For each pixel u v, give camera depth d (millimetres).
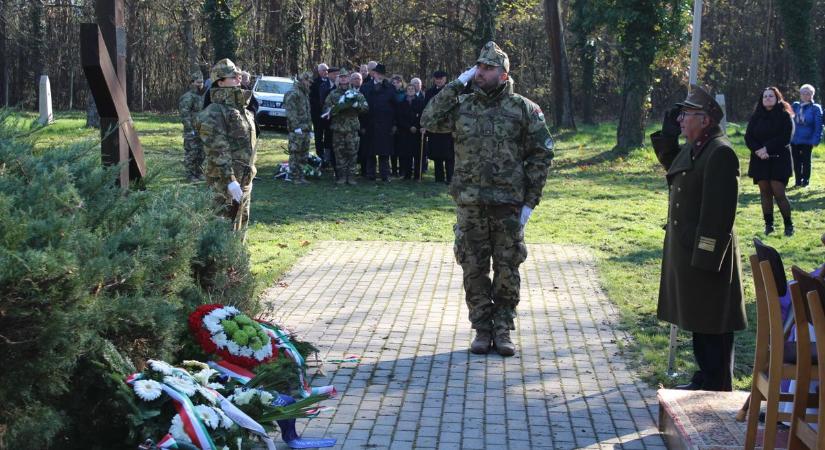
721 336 5723
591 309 8398
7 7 40969
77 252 4070
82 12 40281
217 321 5164
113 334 4594
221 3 28219
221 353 5074
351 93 16906
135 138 6027
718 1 51281
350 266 10320
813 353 4555
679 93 50469
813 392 4633
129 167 6051
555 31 35906
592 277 9852
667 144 5988
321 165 18969
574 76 50250
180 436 4223
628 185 18500
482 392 6059
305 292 8992
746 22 51750
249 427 4559
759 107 12500
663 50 23859
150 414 4250
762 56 51719
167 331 4746
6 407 3779
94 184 4770
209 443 4258
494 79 6637
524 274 9992
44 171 4293
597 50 44594
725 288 5609
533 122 6723
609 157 23359
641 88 23719
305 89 17297
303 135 17266
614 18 23422
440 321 7922
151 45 48688
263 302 8016
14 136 4840
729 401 5219
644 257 10977
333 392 5691
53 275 3701
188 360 5039
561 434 5312
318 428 5340
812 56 33969
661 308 6016
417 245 11758
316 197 15664
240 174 8320
